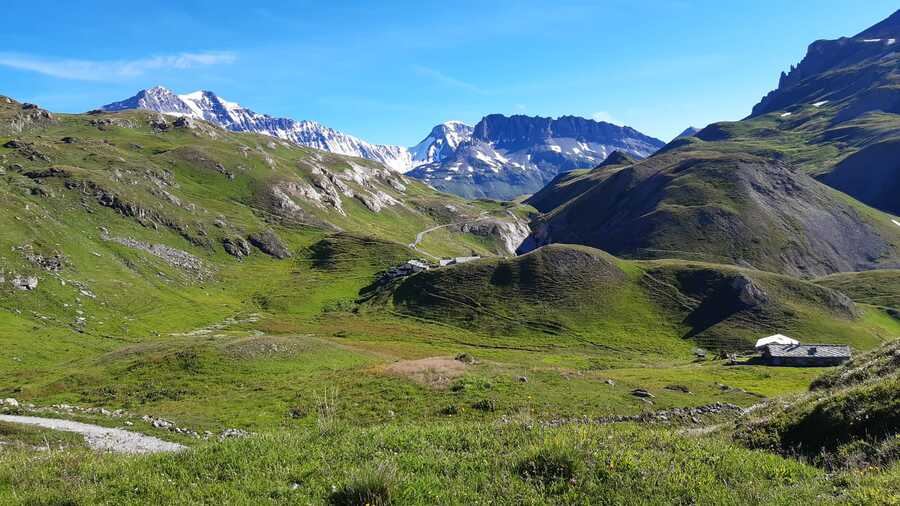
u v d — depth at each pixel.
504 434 14.98
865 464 14.17
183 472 12.55
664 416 38.16
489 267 179.38
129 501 11.05
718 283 165.88
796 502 10.97
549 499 10.99
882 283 197.12
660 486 11.52
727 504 10.90
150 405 43.62
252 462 13.03
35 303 97.50
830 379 32.03
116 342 91.69
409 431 15.62
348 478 11.34
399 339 129.00
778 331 145.25
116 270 131.38
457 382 42.88
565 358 113.94
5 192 134.12
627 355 130.50
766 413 23.31
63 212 149.38
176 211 196.25
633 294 167.12
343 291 178.25
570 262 177.25
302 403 39.81
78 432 29.80
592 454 12.78
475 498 11.04
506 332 145.25
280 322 135.62
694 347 141.62
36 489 11.84
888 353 30.33
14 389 48.88
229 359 55.53
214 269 174.50
